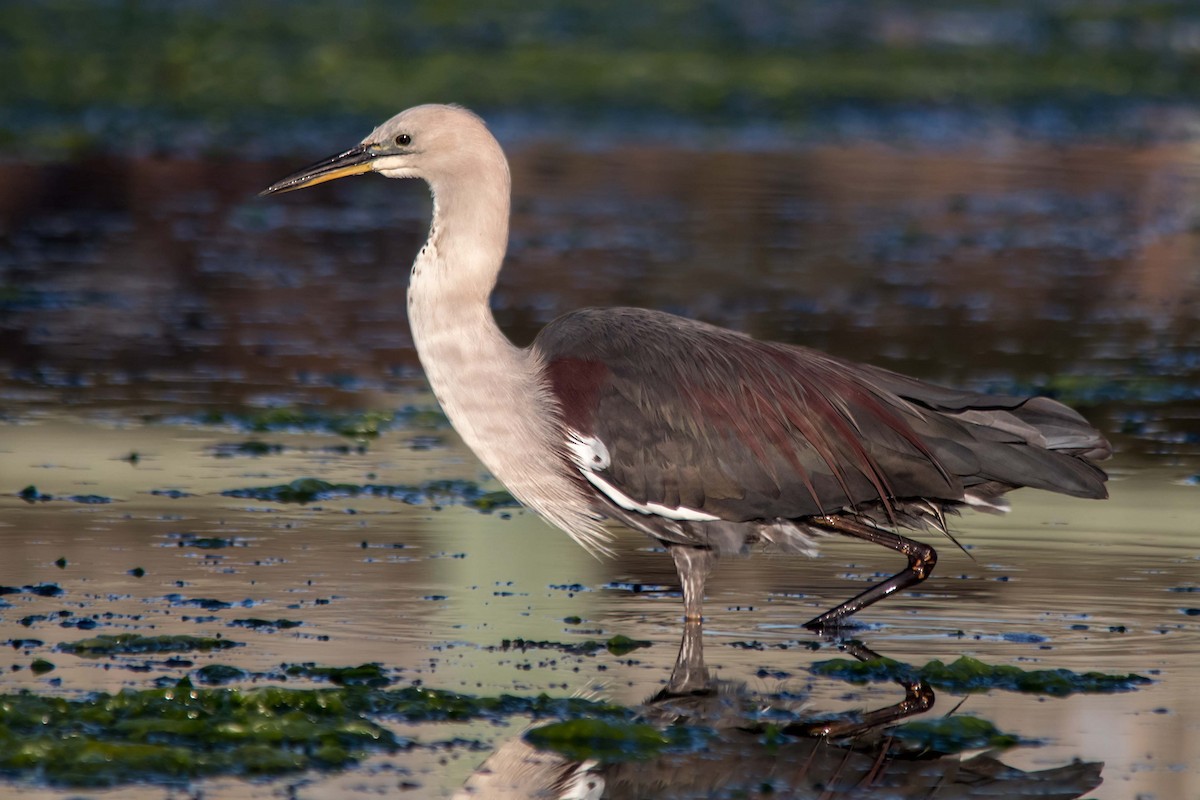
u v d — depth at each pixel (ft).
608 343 35.14
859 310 70.64
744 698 31.12
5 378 57.62
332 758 27.71
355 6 152.15
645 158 112.06
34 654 32.12
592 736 28.73
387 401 56.39
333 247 84.84
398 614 35.27
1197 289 78.28
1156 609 36.40
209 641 33.01
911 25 165.27
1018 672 32.35
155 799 25.99
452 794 26.43
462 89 127.34
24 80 121.49
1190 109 139.13
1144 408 55.98
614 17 157.28
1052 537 42.19
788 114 129.49
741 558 40.73
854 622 35.68
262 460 48.39
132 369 59.52
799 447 34.06
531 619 35.35
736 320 67.26
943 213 96.73
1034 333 67.56
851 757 28.53
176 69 127.13
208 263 79.56
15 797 25.91
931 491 34.06
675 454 33.99
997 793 27.09
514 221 90.33
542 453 35.24
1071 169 113.60
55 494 43.91
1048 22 169.17
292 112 118.52
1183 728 29.78
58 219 88.79
